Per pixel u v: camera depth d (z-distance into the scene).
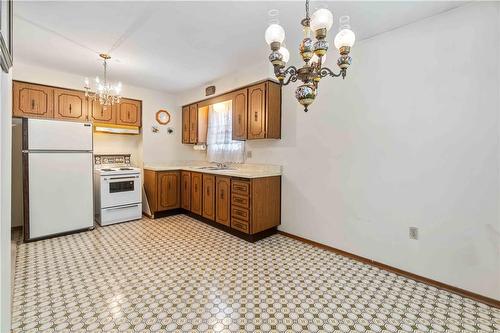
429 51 2.12
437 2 1.92
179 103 4.92
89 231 3.45
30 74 3.38
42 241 3.03
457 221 2.02
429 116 2.14
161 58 3.10
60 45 2.73
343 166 2.72
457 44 1.99
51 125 3.13
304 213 3.11
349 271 2.37
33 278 2.15
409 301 1.90
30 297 1.87
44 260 2.50
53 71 3.55
